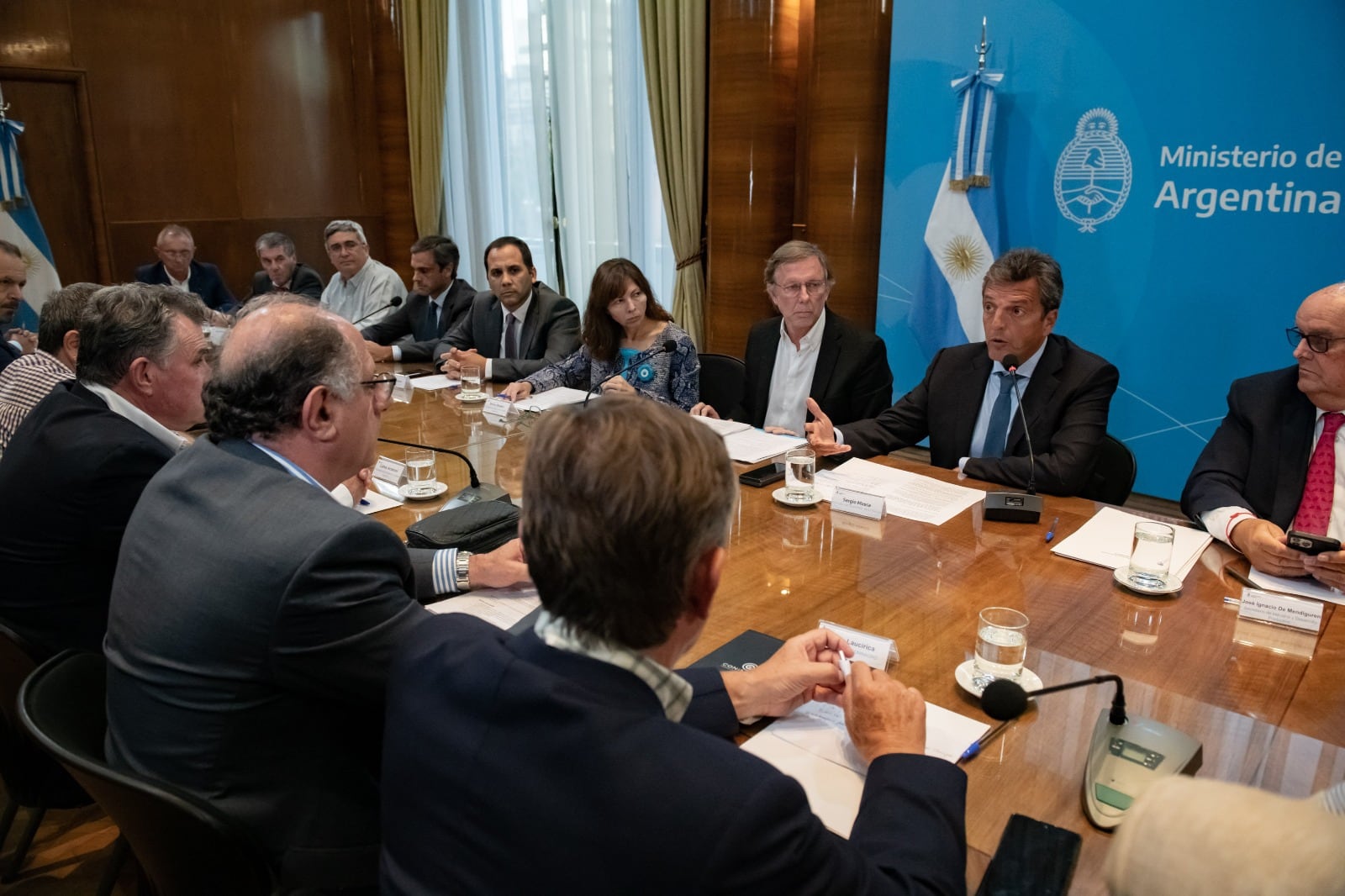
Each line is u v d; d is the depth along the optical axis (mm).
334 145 6605
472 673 798
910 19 3967
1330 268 3217
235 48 6035
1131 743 1056
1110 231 3666
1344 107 3098
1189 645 1372
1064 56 3639
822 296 2871
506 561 1564
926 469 2324
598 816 693
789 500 2014
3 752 1507
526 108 6070
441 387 3406
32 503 1549
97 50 5484
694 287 5312
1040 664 1313
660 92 5156
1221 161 3367
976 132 3840
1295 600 1431
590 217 5910
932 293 4160
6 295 3178
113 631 1150
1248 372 3457
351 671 1068
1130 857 450
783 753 1091
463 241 6668
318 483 1303
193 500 1148
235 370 1230
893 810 867
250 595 1049
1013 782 1044
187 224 5980
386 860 823
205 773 1081
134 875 1858
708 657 1307
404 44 6449
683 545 761
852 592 1563
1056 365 2393
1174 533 1613
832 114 4258
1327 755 1089
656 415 799
